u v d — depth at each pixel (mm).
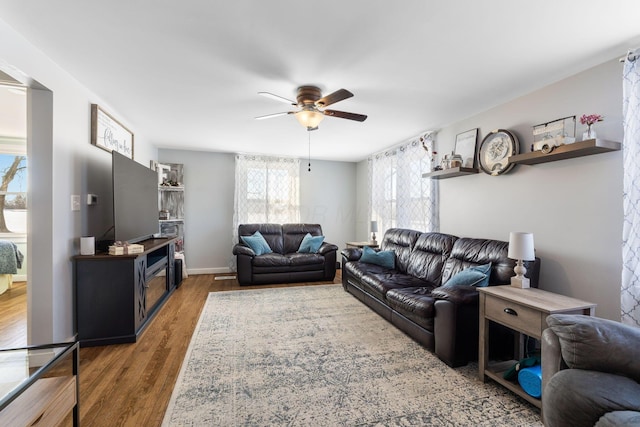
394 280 3213
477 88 2545
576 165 2262
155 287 3334
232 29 1720
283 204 5668
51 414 1209
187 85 2508
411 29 1713
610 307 2045
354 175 6273
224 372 2055
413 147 4273
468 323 2170
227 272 5418
